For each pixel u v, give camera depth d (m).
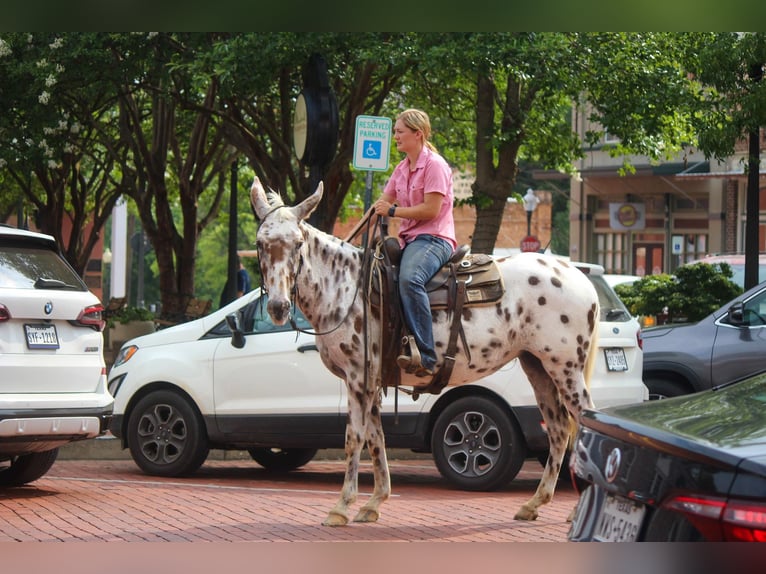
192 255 30.47
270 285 9.29
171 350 13.32
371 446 9.98
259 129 27.83
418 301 9.66
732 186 44.50
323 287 9.80
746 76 19.64
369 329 9.77
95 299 11.34
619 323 12.66
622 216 48.62
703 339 14.46
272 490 12.12
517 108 23.36
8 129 24.88
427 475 13.86
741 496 3.99
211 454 15.38
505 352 10.09
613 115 21.64
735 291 20.44
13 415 10.42
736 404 5.09
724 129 19.61
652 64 21.48
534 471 14.56
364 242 10.19
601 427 4.87
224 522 9.80
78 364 11.02
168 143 31.61
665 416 4.90
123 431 13.49
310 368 12.70
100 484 12.33
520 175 71.19
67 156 34.75
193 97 27.97
